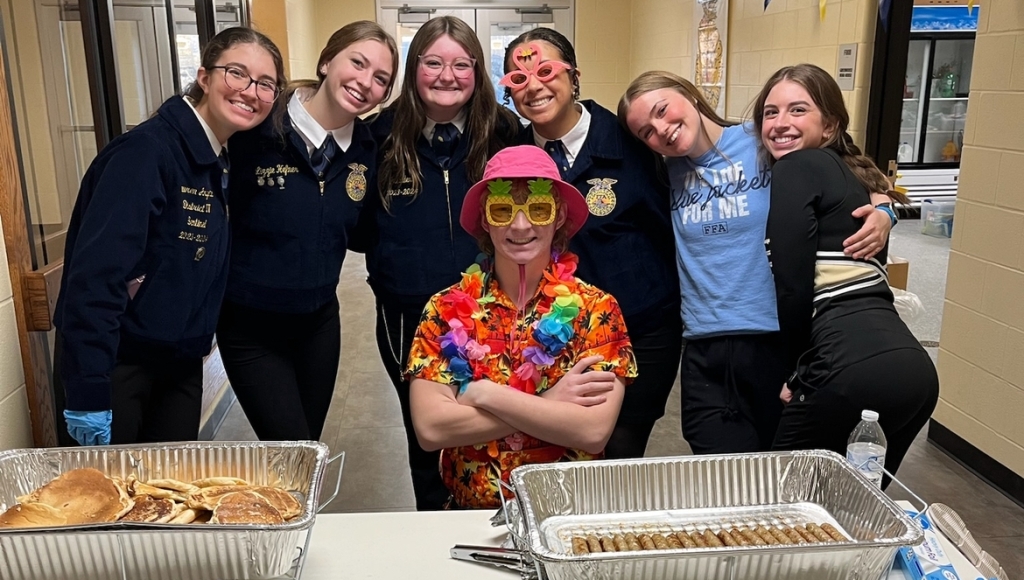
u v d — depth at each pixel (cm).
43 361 200
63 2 249
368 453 338
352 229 226
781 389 212
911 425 192
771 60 470
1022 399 275
